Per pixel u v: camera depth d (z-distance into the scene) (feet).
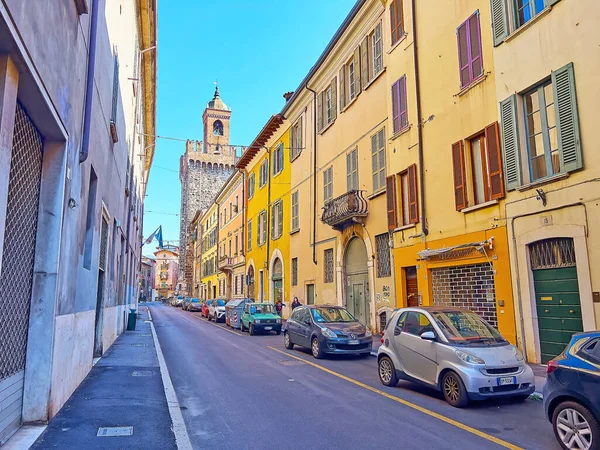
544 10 34.86
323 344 42.68
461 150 43.39
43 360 19.84
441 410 23.84
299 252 86.07
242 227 130.21
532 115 36.91
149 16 69.26
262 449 18.33
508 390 23.94
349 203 61.36
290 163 94.32
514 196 37.17
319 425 21.49
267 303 73.87
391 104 56.49
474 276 41.88
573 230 31.86
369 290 60.29
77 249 24.85
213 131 259.19
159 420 21.56
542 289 34.94
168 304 255.50
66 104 20.33
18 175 17.29
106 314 44.91
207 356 45.55
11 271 17.08
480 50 41.96
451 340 25.71
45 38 16.42
